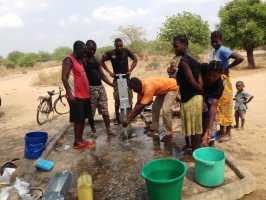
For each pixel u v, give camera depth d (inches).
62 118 260.5
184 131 131.4
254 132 178.7
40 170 133.5
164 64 533.0
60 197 105.5
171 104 152.4
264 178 125.5
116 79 182.9
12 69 925.2
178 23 634.8
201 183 113.2
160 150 145.9
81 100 150.9
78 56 148.3
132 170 128.6
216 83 127.4
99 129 184.1
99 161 139.3
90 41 163.9
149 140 159.3
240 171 119.3
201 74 126.2
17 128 237.6
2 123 258.1
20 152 179.0
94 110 171.6
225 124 161.2
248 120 203.9
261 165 137.6
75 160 142.2
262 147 156.9
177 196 99.2
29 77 672.4
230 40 506.9
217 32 149.9
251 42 487.2
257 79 379.2
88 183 101.2
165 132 163.6
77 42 147.8
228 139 165.2
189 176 120.0
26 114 288.2
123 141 160.7
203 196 104.9
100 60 184.1
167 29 637.9
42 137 151.8
